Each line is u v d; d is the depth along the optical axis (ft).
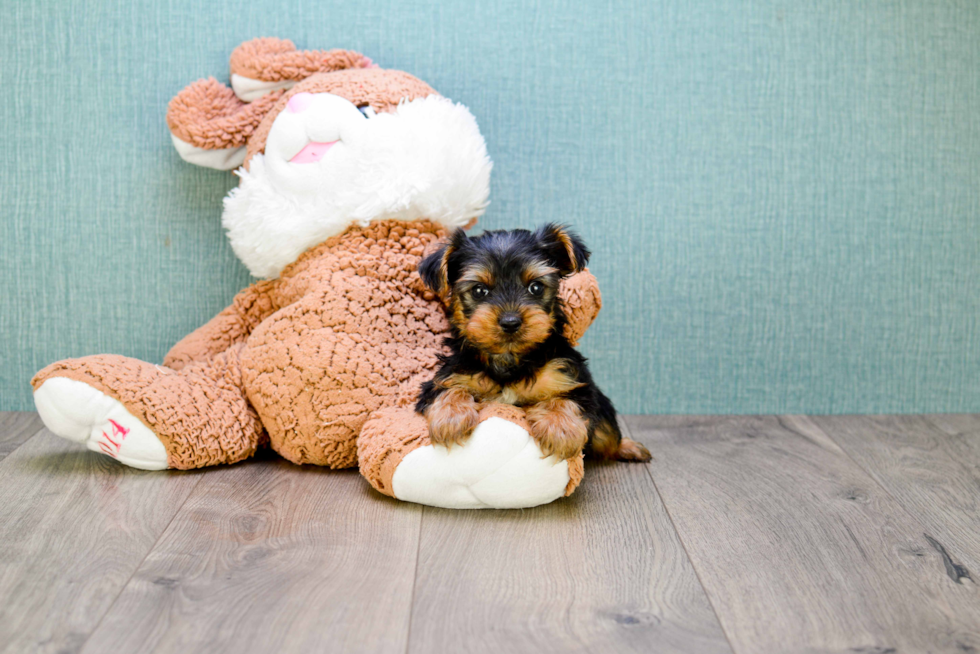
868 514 5.92
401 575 4.84
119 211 7.99
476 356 6.07
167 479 6.39
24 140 7.86
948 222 8.34
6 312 8.10
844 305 8.41
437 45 7.87
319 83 7.00
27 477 6.35
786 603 4.60
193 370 6.90
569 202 8.13
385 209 6.66
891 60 8.07
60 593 4.54
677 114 8.06
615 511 5.90
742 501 6.14
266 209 6.80
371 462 5.89
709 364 8.44
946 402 8.64
